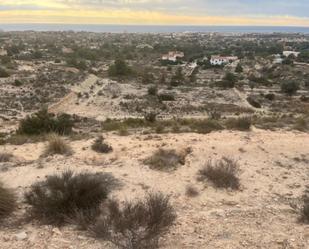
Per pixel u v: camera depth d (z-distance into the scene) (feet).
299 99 232.12
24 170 30.50
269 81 312.71
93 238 19.21
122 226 18.72
